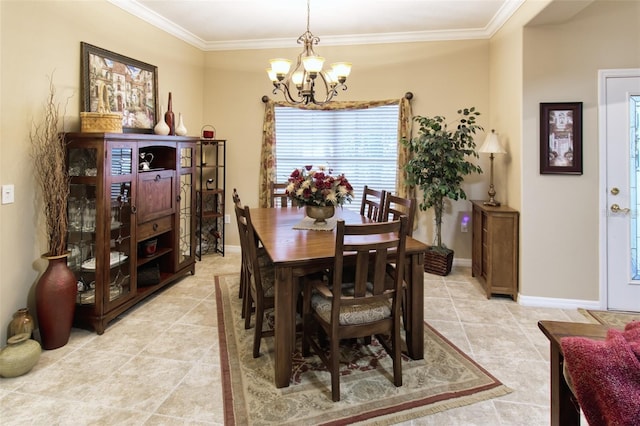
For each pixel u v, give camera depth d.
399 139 4.52
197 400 2.01
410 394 2.07
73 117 2.97
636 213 3.15
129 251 3.05
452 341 2.69
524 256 3.36
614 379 0.93
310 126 4.84
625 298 3.21
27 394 2.04
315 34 4.48
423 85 4.50
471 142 4.00
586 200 3.21
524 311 3.23
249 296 2.82
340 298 1.98
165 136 3.48
